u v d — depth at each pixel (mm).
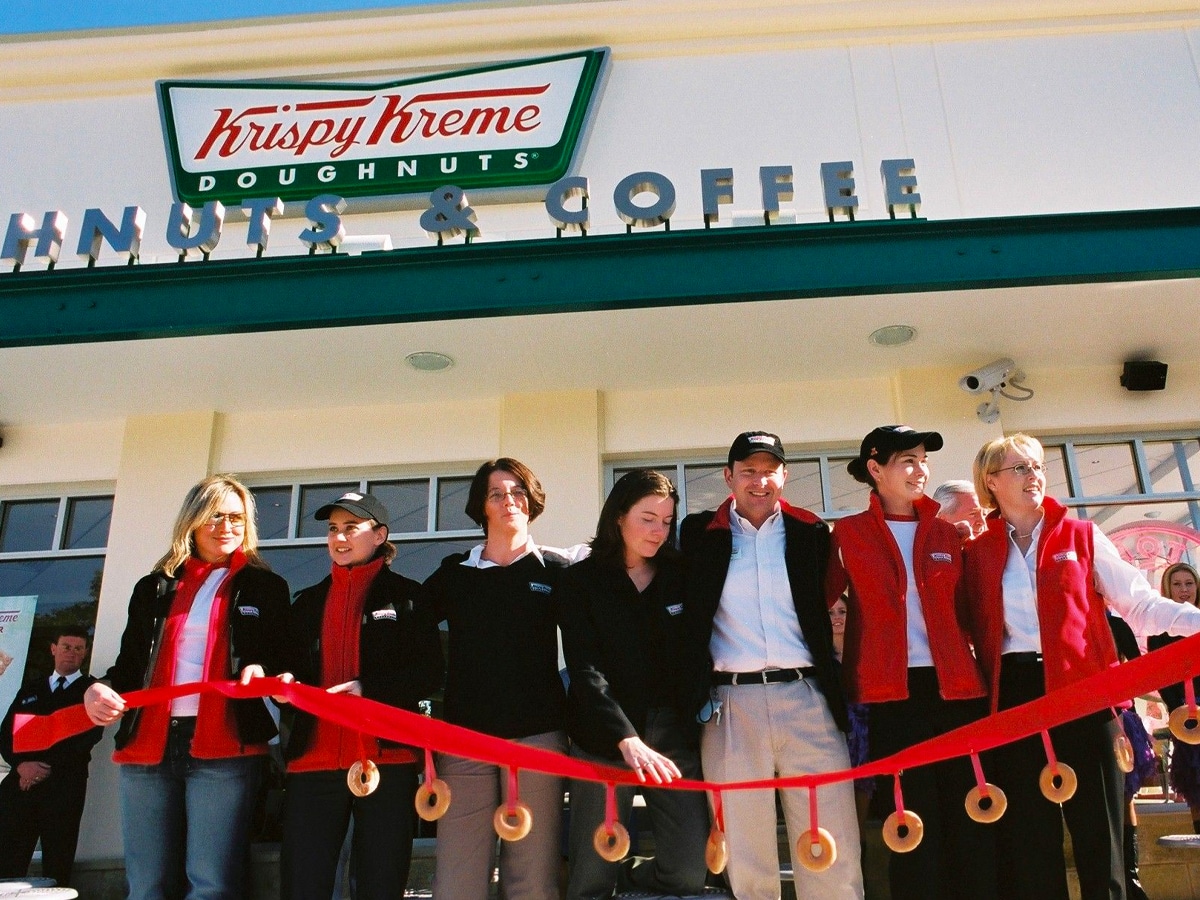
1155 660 2367
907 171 4250
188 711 3340
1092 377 5465
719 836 2641
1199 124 5340
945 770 2803
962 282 3531
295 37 5832
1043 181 5270
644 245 3611
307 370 5211
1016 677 2855
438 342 4938
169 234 4102
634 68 5664
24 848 4445
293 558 5633
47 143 5789
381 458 5629
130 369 5121
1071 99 5418
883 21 5590
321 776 3123
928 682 2867
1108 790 2715
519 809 2582
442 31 5781
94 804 4898
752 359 5262
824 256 3586
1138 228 3559
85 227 4062
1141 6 5535
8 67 5867
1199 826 3982
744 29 5652
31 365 5027
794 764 2881
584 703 2914
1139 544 5309
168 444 5637
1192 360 5418
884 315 4789
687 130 5508
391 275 3652
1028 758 2756
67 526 5758
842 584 3096
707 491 5582
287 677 2814
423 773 3234
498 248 3625
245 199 5516
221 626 3451
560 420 5539
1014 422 5410
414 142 5559
